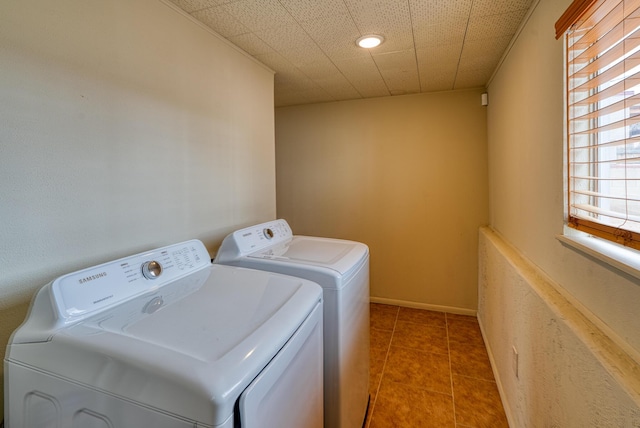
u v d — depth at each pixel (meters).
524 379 1.43
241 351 0.71
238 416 0.63
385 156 3.22
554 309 1.08
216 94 1.76
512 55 1.90
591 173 1.10
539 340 1.22
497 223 2.47
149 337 0.76
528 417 1.38
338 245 1.84
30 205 0.96
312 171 3.50
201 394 0.59
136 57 1.28
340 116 3.35
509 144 2.00
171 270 1.19
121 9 1.22
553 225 1.27
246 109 2.04
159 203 1.41
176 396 0.62
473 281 3.03
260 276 1.24
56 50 1.01
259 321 0.86
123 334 0.77
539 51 1.42
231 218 1.90
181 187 1.53
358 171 3.33
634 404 0.65
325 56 2.11
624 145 0.91
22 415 0.79
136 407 0.65
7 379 0.80
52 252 1.01
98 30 1.14
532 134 1.53
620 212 0.95
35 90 0.96
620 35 0.88
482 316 2.70
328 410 1.32
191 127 1.58
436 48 2.00
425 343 2.54
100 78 1.15
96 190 1.14
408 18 1.62
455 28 1.74
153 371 0.64
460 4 1.50
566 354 0.98
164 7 1.42
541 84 1.39
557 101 1.22
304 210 3.55
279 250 1.70
